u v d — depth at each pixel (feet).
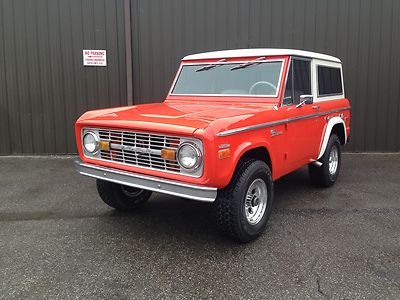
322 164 18.57
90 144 13.48
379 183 20.48
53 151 28.04
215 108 14.21
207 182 10.98
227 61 16.11
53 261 11.84
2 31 26.71
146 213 15.98
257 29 27.22
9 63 27.04
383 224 14.75
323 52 27.66
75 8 26.55
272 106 14.23
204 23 27.04
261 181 13.15
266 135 13.33
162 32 27.07
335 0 27.17
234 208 11.99
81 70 27.22
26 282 10.65
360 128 28.53
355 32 27.55
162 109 14.40
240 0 26.89
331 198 17.93
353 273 11.06
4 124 27.66
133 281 10.69
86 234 13.88
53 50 26.96
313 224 14.73
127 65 26.78
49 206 17.03
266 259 11.90
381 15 27.45
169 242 13.16
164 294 10.07
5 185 20.38
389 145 28.53
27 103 27.48
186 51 27.30
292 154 15.38
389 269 11.29
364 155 27.89
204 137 10.75
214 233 13.89
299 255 12.16
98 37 26.89
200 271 11.21
